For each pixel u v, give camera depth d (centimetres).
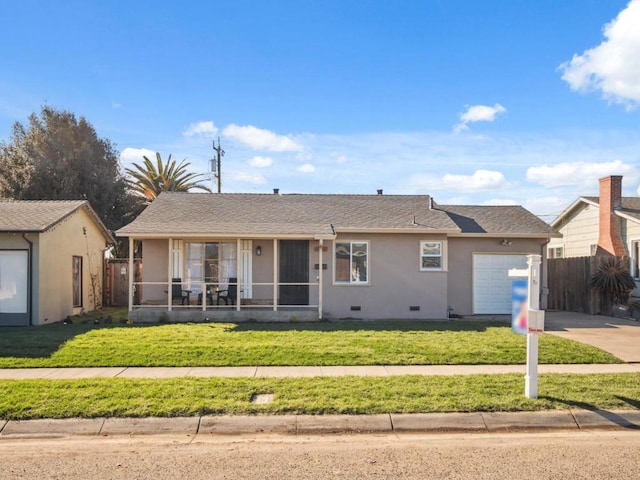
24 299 1664
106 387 812
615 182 2158
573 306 2050
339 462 567
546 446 621
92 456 590
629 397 772
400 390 797
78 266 2041
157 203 1988
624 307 1856
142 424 681
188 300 1775
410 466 555
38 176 3117
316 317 1673
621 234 2130
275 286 1698
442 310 1811
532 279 776
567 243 2594
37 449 616
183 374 927
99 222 2194
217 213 1906
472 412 716
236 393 782
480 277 1931
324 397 762
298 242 1853
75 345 1167
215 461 571
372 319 1781
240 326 1505
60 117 3328
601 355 1076
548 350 1118
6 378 895
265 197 2098
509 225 1983
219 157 4366
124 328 1473
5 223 1700
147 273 1862
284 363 1006
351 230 1786
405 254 1819
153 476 529
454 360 1027
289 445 629
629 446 620
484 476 527
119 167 3644
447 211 2109
